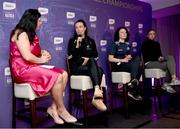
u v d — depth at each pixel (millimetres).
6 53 2461
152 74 3682
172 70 3775
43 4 2789
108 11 3623
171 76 3797
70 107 2846
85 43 2959
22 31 2203
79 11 3193
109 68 3381
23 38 2168
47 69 2234
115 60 3283
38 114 2686
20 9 2578
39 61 2270
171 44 7117
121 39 3500
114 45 3410
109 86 3514
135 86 3262
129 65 3258
